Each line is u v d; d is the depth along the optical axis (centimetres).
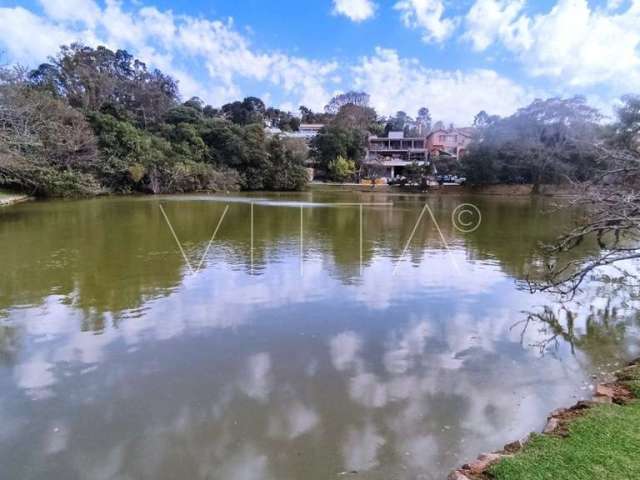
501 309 548
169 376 359
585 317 520
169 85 5516
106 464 249
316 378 358
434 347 427
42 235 1084
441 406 316
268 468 245
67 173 2255
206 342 432
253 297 584
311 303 562
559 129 2841
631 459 223
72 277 677
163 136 3559
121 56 4912
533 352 419
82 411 305
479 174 3231
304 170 3703
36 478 237
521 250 966
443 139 5056
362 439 274
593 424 265
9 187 2100
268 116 6462
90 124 2686
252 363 386
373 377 361
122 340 434
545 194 2942
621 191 525
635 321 507
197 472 242
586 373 375
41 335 445
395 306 553
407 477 238
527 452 240
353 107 5822
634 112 2244
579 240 579
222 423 291
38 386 341
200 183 3161
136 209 1791
